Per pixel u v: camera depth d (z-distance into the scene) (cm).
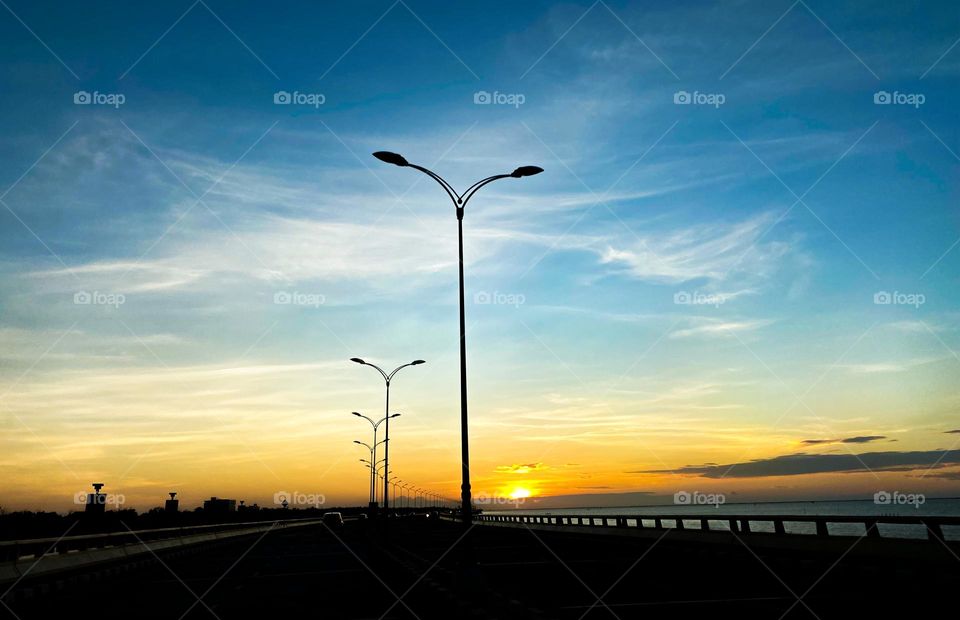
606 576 2216
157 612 1631
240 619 1480
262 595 1919
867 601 1510
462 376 1980
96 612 1656
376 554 3538
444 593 1641
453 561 2689
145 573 2752
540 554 3319
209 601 1814
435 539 5303
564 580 2108
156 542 3669
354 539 5656
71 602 1858
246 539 5988
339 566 2931
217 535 5144
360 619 1442
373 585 2131
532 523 6094
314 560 3328
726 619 1318
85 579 2434
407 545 4341
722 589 1798
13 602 1862
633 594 1739
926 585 1700
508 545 4159
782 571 2169
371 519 8188
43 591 2073
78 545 2939
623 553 3281
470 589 1570
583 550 3528
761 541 2608
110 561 3023
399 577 2319
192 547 4231
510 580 2130
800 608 1435
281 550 4256
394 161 2136
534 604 1577
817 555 2258
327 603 1712
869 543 2033
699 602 1566
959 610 1359
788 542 2445
